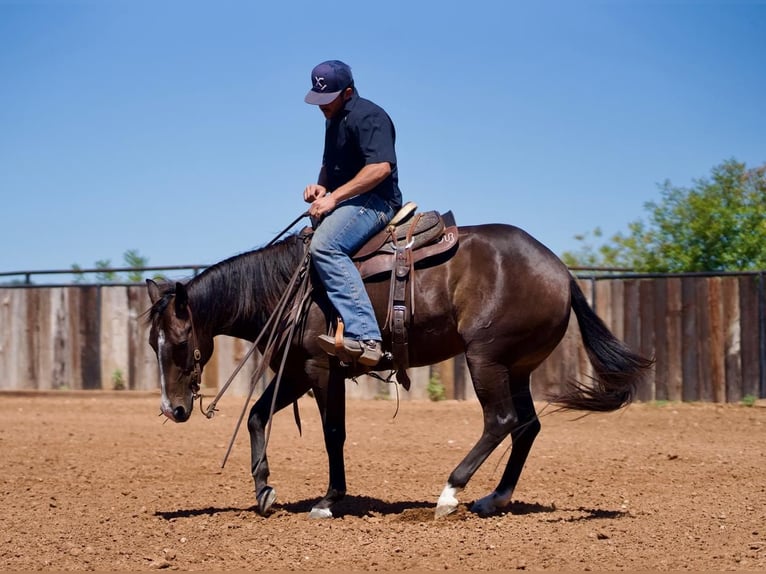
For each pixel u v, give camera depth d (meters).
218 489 8.40
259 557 5.89
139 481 8.80
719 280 14.63
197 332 7.07
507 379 6.89
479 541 6.20
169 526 6.77
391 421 13.31
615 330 15.11
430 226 6.97
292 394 7.33
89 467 9.56
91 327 16.66
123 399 16.08
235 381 15.98
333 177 7.29
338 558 5.84
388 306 6.86
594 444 11.22
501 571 5.50
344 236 6.86
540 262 6.91
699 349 14.73
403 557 5.84
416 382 15.81
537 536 6.32
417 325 6.89
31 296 16.88
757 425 12.66
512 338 6.82
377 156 6.91
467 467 6.88
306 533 6.50
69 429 12.64
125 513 7.29
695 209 17.70
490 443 6.85
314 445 11.27
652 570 5.47
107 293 16.61
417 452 10.62
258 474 7.14
